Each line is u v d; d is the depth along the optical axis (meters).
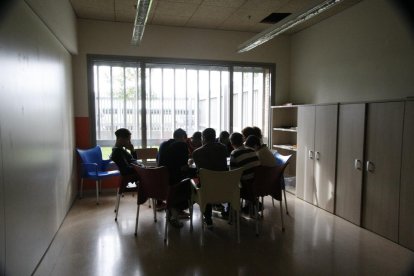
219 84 5.77
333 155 4.06
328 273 2.60
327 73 4.93
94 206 4.46
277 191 3.53
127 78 5.29
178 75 5.52
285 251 3.01
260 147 3.85
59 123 3.66
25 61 2.38
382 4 3.85
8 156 2.00
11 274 2.03
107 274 2.57
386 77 3.81
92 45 5.00
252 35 5.72
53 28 3.15
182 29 5.39
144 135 5.36
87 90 5.04
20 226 2.21
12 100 2.09
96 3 4.23
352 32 4.38
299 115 4.81
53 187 3.27
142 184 3.35
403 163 3.09
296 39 5.79
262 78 6.01
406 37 3.53
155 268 2.67
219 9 4.48
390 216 3.25
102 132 5.21
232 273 2.60
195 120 5.67
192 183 3.41
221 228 3.62
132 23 5.13
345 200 3.88
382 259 2.85
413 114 2.98
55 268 2.65
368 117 3.52
